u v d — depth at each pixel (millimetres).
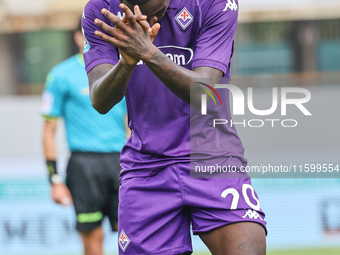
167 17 8422
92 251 15398
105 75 7914
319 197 22594
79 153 15422
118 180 15414
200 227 8523
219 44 8312
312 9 28438
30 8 29203
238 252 8008
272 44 28625
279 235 22578
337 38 28297
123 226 9016
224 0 8445
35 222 22312
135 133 9062
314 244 22562
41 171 23031
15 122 23672
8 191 22641
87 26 8836
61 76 15734
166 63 7520
